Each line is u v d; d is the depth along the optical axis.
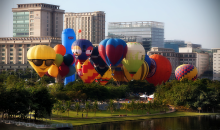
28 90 161.88
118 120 173.50
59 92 198.88
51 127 144.88
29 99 154.25
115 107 192.38
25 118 162.00
